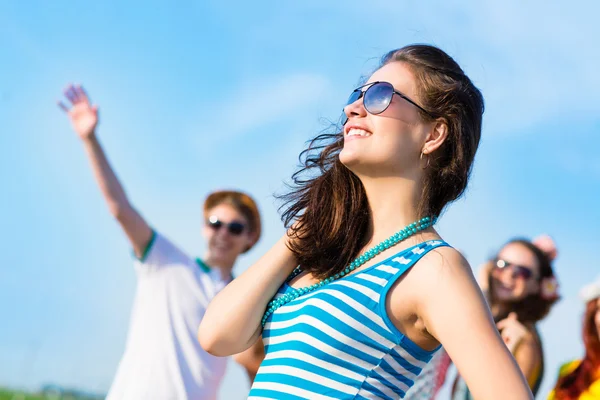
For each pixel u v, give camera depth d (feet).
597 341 11.77
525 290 12.14
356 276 5.32
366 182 5.77
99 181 12.71
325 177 6.03
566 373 12.12
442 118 5.73
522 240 12.55
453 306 4.81
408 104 5.69
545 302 12.19
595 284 11.75
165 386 11.60
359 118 5.77
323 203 5.91
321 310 5.24
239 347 5.85
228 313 5.78
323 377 5.11
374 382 5.09
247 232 13.82
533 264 12.17
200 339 5.97
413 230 5.52
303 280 5.82
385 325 5.10
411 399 9.32
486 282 12.73
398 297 5.09
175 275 12.39
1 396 24.79
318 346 5.16
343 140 6.33
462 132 5.77
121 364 12.16
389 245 5.50
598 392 11.44
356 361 5.11
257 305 5.76
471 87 5.97
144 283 12.43
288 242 5.91
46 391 24.07
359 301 5.15
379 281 5.18
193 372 11.77
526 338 11.56
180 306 12.16
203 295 12.39
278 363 5.33
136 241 12.46
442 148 5.80
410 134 5.66
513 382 4.54
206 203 13.97
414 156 5.69
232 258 13.61
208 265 13.21
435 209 5.83
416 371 5.30
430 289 4.94
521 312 12.17
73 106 13.33
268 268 5.84
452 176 5.74
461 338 4.71
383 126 5.61
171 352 11.82
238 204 13.80
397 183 5.68
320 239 5.78
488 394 4.51
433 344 5.26
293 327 5.38
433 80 5.78
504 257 12.41
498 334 4.77
